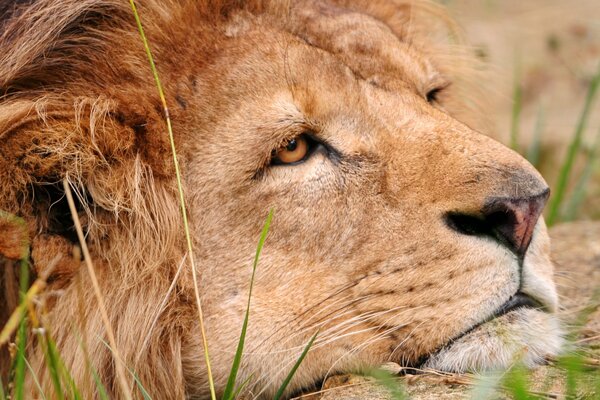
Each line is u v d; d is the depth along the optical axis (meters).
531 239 7.42
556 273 8.92
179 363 7.57
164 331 7.59
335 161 7.69
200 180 7.61
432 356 7.38
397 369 7.27
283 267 7.57
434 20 10.96
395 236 7.50
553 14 19.22
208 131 7.62
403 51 8.49
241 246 7.58
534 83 17.28
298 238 7.59
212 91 7.66
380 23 8.75
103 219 7.53
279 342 7.46
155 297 7.57
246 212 7.58
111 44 7.80
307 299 7.50
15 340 7.17
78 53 7.77
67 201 7.39
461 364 7.27
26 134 7.02
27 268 7.13
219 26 7.90
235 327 7.51
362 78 7.97
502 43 17.91
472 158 7.52
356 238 7.55
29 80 7.72
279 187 7.59
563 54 17.97
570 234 10.97
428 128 7.79
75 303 7.38
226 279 7.57
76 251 6.88
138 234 7.54
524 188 7.33
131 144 7.53
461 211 7.37
